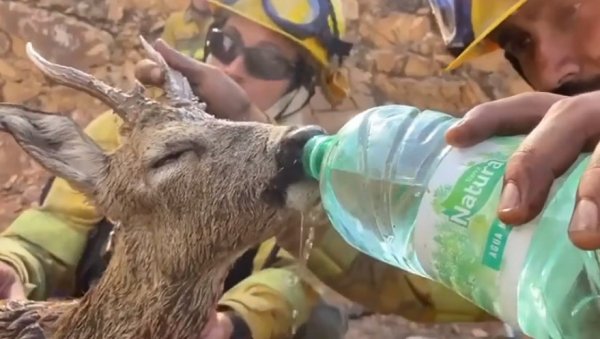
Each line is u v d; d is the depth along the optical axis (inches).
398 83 104.1
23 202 99.0
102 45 103.8
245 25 62.2
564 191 30.4
